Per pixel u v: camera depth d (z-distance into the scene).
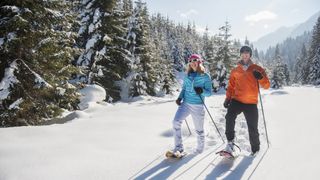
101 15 21.47
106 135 6.82
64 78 12.63
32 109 11.12
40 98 11.38
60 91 11.83
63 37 12.32
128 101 26.88
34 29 10.85
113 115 9.92
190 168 4.77
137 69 30.22
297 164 4.97
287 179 4.34
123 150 5.69
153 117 9.53
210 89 5.43
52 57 11.62
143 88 30.98
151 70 32.56
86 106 15.59
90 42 21.09
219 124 8.80
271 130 7.98
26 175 4.38
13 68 10.34
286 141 6.60
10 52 10.51
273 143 6.41
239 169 4.73
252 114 5.36
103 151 5.59
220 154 5.18
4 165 4.73
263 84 5.30
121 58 23.94
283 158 5.29
